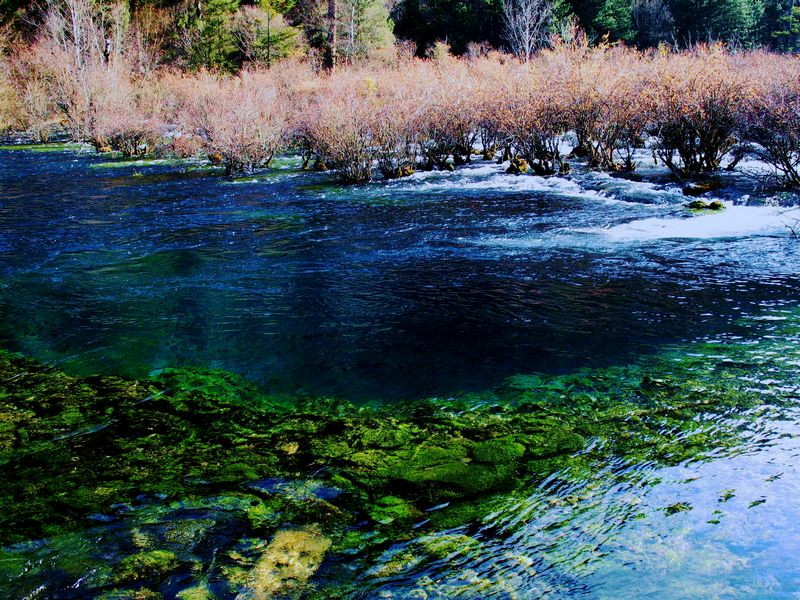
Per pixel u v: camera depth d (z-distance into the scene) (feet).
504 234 30.22
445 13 156.56
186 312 20.22
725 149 42.45
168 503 10.39
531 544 9.09
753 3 167.02
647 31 156.15
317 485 10.78
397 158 51.93
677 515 9.57
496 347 16.71
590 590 8.14
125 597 8.25
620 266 24.12
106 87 88.58
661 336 17.02
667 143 42.06
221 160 65.21
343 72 104.01
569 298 20.58
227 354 16.75
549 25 126.00
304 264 25.96
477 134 63.77
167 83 98.58
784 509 9.57
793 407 12.78
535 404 13.47
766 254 24.89
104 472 11.37
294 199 42.47
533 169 48.80
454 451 11.70
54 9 119.65
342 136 48.16
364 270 24.80
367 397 14.08
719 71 41.55
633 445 11.66
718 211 32.81
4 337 18.31
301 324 18.89
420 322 18.80
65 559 9.02
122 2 132.87
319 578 8.53
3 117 103.09
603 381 14.43
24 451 12.14
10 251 29.14
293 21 149.48
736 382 14.05
